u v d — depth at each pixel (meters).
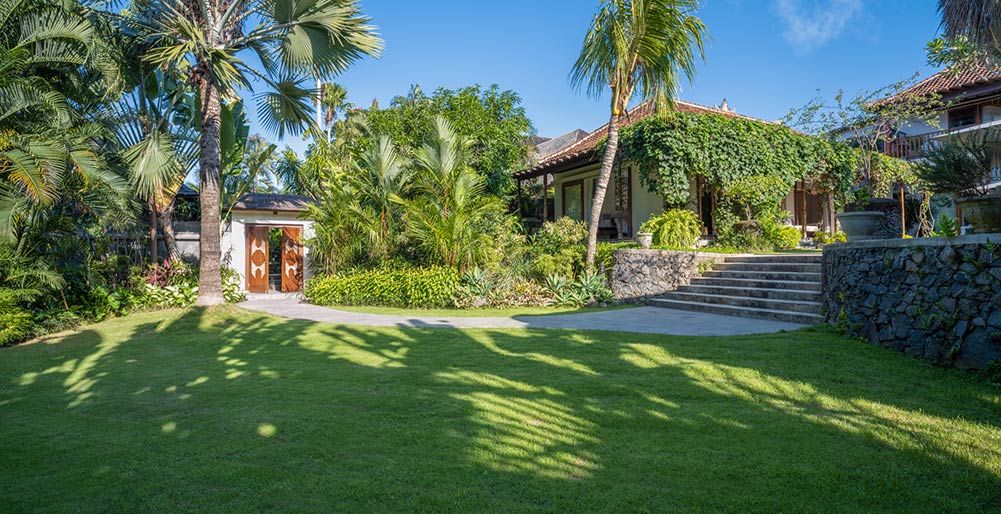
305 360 6.68
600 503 2.82
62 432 4.24
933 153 6.33
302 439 3.86
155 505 2.92
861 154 17.09
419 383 5.35
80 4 10.59
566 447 3.61
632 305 11.88
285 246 17.61
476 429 3.98
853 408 4.29
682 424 3.99
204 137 10.58
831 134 17.80
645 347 6.60
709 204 17.28
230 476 3.24
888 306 6.13
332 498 2.94
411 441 3.76
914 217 16.39
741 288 10.27
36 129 9.96
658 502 2.82
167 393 5.32
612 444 3.65
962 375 5.02
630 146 15.18
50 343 8.62
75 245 11.07
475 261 12.66
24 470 3.47
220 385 5.56
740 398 4.60
